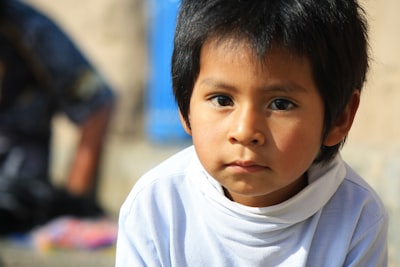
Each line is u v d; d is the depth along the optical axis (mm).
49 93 5102
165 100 6477
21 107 5078
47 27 5035
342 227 2570
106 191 6320
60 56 5031
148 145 6512
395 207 3693
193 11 2398
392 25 4207
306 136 2342
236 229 2547
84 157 5133
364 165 3984
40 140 5160
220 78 2307
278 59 2271
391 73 4203
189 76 2416
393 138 4160
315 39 2305
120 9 6684
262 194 2391
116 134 6613
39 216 5094
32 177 5105
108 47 6723
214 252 2590
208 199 2564
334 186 2570
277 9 2301
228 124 2316
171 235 2615
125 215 2688
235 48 2279
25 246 4844
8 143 5082
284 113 2307
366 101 4328
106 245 4816
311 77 2326
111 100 5145
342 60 2383
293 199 2494
